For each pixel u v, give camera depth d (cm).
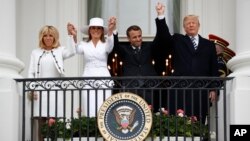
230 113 3184
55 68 3322
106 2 4038
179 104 3291
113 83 3212
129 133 3064
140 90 3281
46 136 3136
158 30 3291
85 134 3130
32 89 3156
